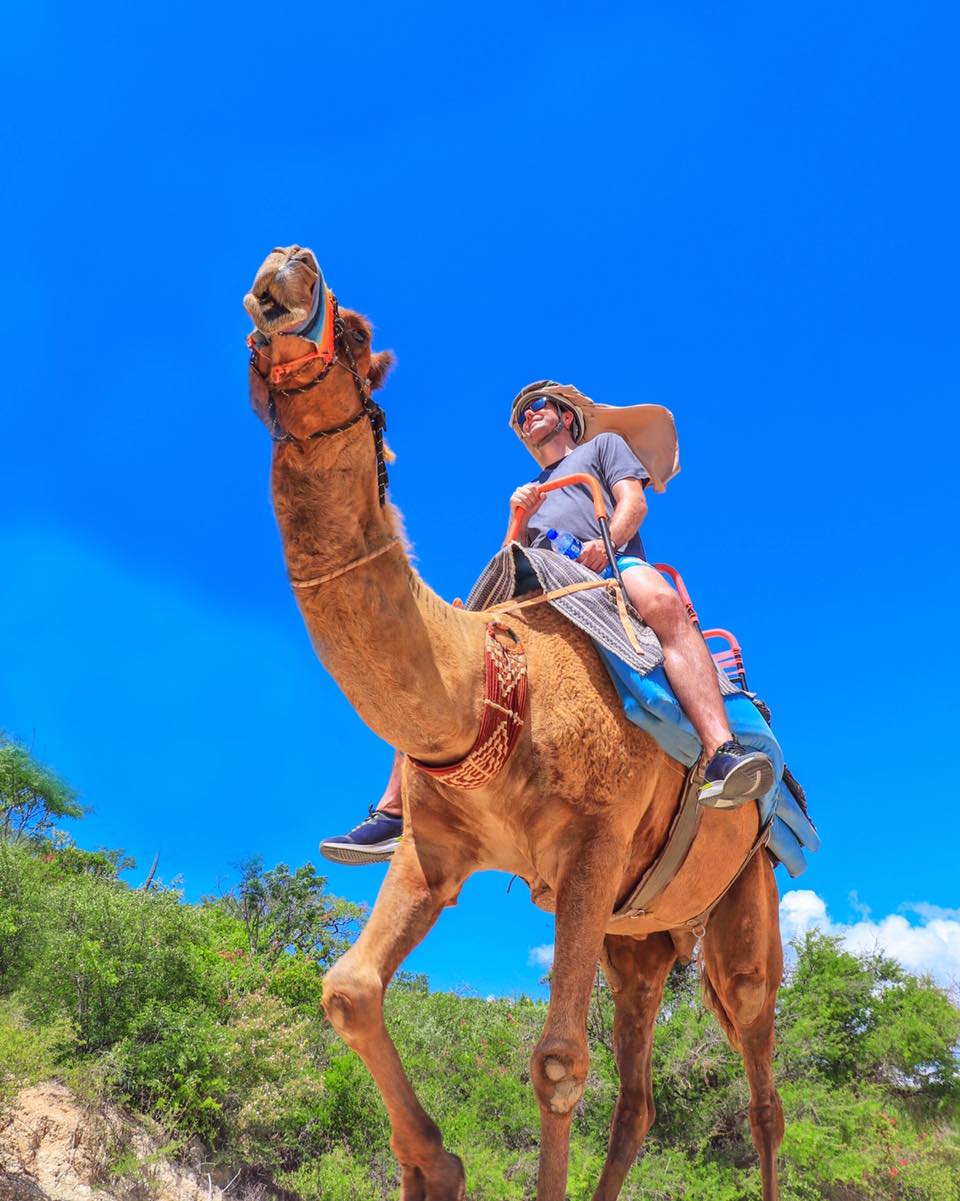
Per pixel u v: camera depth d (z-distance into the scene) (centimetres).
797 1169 1415
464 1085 1527
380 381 307
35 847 1994
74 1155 973
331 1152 1250
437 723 339
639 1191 1304
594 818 380
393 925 380
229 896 2158
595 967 359
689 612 471
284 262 265
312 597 308
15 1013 1084
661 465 563
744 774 393
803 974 1972
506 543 466
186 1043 1162
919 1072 1806
